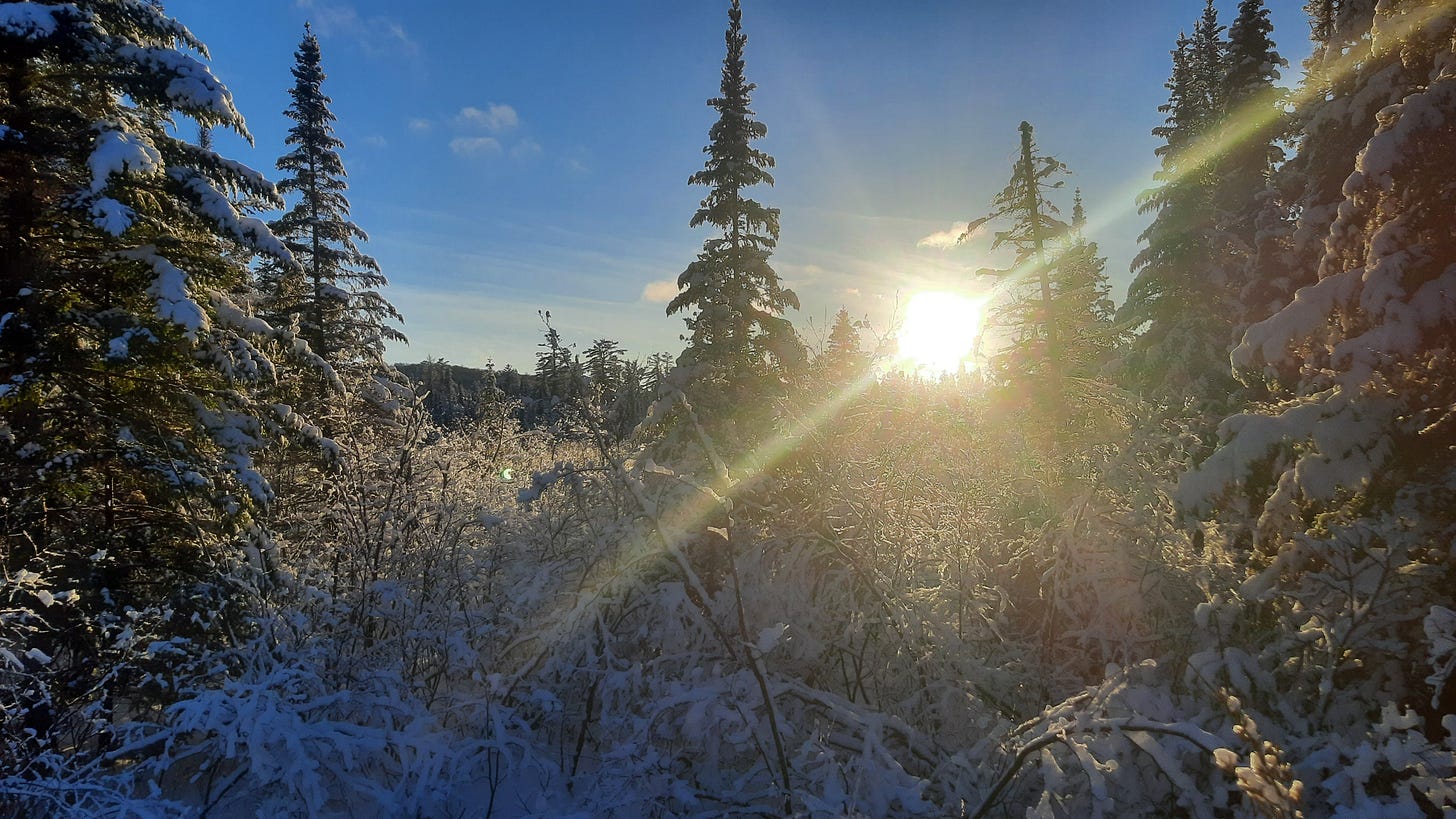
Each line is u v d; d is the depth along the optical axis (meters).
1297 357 6.62
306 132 19.30
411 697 5.90
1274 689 4.61
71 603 6.05
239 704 4.67
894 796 4.55
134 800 4.31
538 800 5.17
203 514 8.42
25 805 4.73
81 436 8.37
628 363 7.70
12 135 7.76
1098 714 4.32
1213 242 17.33
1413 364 5.75
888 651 6.63
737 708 5.27
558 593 6.63
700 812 5.07
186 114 8.79
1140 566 6.53
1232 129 18.50
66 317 8.05
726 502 5.67
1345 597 5.08
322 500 9.01
